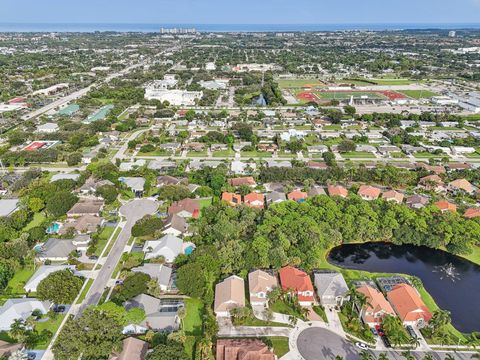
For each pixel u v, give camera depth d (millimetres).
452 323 99062
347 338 91438
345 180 179250
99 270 113750
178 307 99062
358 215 138125
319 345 89125
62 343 79688
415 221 135250
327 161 196500
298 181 179125
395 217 139875
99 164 185625
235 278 105750
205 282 105312
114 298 99875
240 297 99375
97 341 80875
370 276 115188
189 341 88562
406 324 95188
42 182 161375
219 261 112438
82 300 101188
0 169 188375
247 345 85125
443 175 179750
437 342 91000
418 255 129000
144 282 101188
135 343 84062
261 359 81375
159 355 77000
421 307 96375
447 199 164125
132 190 164750
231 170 187000
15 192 164000
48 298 96562
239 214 140250
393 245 133875
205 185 170375
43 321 93750
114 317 86938
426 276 118312
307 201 146125
